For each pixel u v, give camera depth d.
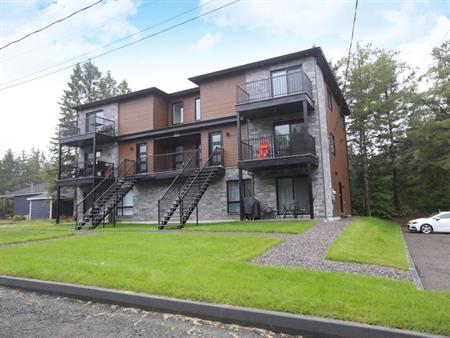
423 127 19.12
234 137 15.48
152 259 6.30
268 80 14.63
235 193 15.12
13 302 4.71
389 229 13.89
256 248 7.18
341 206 17.55
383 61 21.91
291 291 4.20
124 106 19.03
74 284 5.03
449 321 3.25
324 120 14.51
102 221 16.05
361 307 3.62
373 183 23.83
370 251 6.85
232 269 5.36
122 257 6.65
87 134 17.88
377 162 23.39
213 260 6.05
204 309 3.93
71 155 29.77
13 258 7.08
